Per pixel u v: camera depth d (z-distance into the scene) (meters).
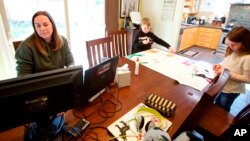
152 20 3.60
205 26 5.37
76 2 2.74
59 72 0.72
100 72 0.96
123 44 2.44
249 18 4.66
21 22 2.24
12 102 0.61
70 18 2.75
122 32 2.37
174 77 1.49
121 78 1.25
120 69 1.32
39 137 0.79
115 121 0.92
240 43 1.39
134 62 1.79
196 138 0.75
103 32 3.25
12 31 2.19
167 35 3.44
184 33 4.67
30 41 1.25
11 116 0.64
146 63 1.78
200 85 1.36
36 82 0.65
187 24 5.16
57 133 0.82
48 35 1.25
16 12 2.15
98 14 3.11
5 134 0.81
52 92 0.69
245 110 1.13
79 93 0.86
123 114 0.98
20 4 2.16
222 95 1.62
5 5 1.99
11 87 0.60
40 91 0.65
